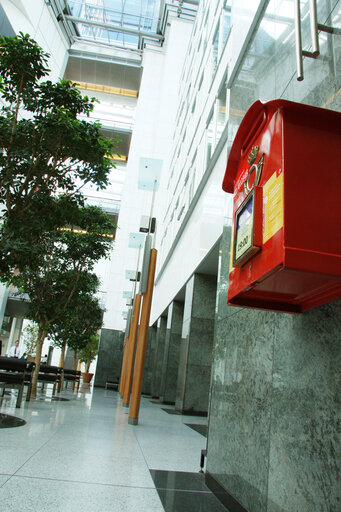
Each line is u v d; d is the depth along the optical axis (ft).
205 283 38.50
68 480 11.24
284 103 5.97
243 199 7.40
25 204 25.31
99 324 79.15
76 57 124.77
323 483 6.41
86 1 115.75
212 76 41.37
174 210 67.05
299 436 7.38
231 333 12.66
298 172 5.65
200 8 62.03
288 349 8.34
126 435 21.09
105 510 9.14
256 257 6.25
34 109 26.99
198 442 21.57
